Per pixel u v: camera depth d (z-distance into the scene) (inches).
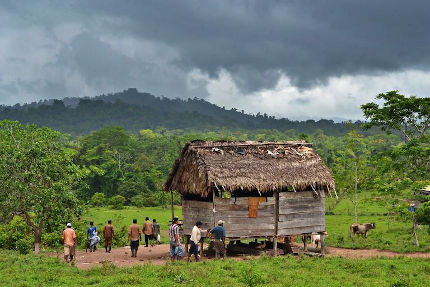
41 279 1023.0
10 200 1560.0
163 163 6594.5
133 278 999.6
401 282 994.1
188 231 1466.5
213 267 1151.6
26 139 1593.3
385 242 1763.0
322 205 1505.9
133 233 1487.5
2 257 1306.6
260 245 1593.3
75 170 1627.7
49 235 1811.0
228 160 1386.6
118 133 7327.8
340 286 982.4
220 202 1368.1
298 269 1172.5
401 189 1754.4
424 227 2274.9
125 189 5383.9
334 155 6481.3
